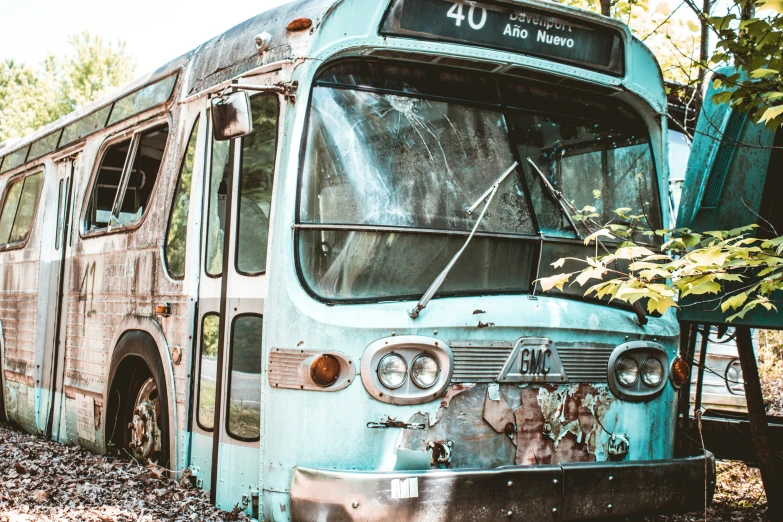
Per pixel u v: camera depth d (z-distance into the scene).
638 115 5.88
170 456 5.80
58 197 8.40
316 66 4.84
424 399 4.65
